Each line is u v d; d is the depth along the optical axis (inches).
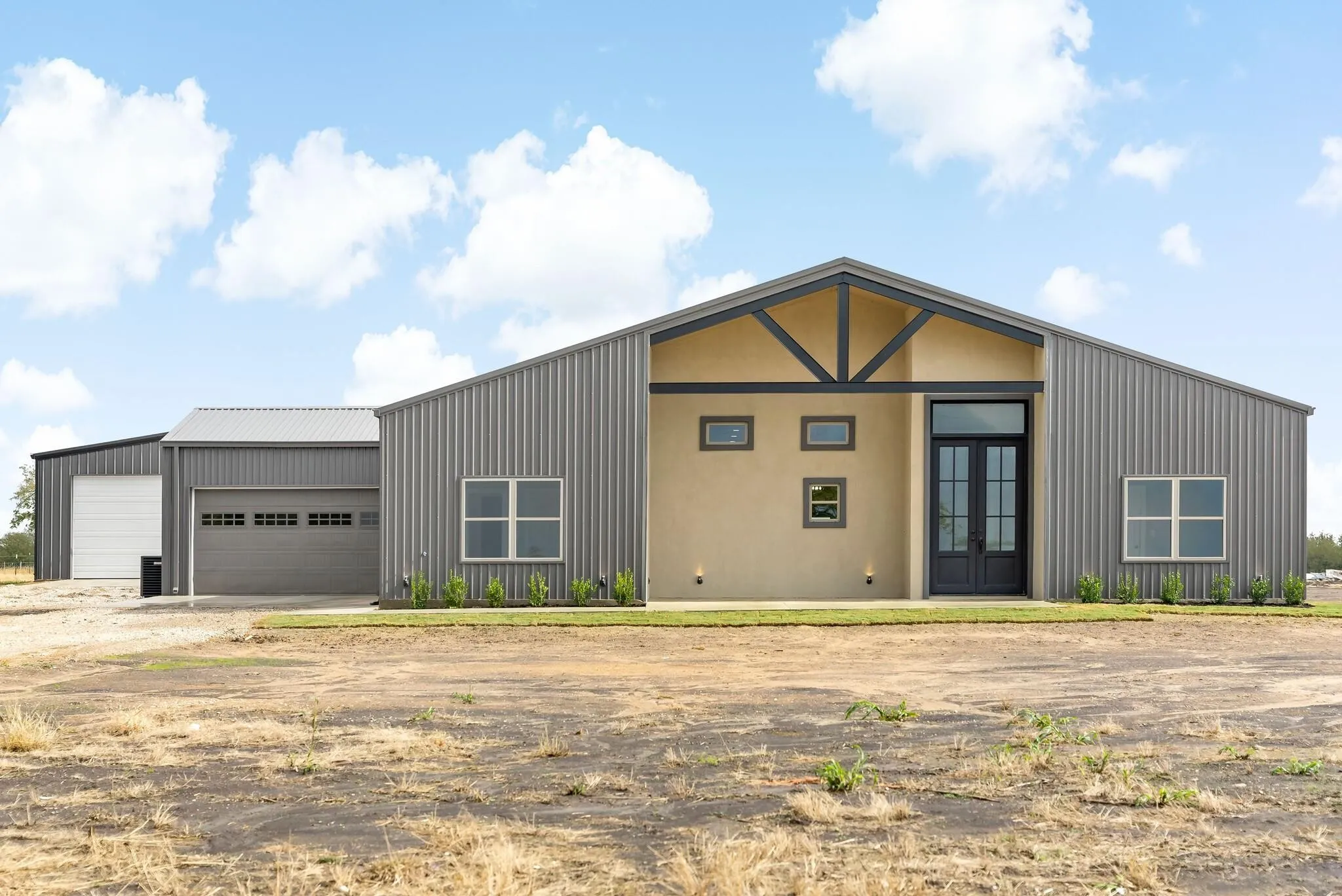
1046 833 186.9
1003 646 473.1
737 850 174.2
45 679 377.7
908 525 695.7
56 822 197.3
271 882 164.1
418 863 172.9
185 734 276.4
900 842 181.9
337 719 299.1
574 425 647.1
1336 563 1154.7
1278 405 645.9
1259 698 331.0
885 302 716.0
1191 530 642.2
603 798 213.6
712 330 719.7
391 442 645.9
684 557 714.2
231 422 831.1
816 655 445.1
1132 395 645.9
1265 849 177.6
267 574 773.9
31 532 1398.9
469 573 643.5
